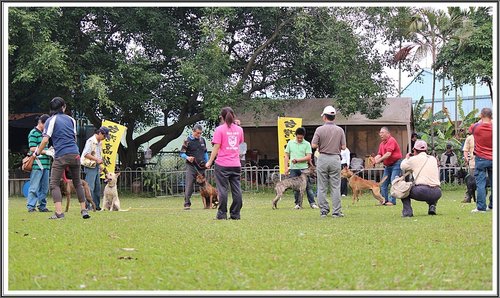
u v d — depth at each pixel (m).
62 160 10.95
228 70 22.98
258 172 22.48
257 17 23.06
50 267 6.31
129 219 10.99
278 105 23.83
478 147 11.55
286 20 22.88
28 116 24.78
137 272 6.06
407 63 24.86
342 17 22.81
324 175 11.38
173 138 25.83
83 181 13.46
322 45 21.92
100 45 22.09
